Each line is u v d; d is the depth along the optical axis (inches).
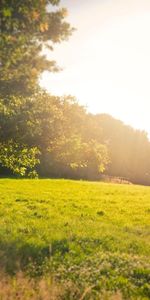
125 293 405.7
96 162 923.4
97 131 961.5
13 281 402.9
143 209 1120.2
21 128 832.9
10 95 685.3
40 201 1192.2
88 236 660.1
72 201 1222.3
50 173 2129.7
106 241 630.5
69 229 746.8
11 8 454.3
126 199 1341.0
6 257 507.8
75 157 913.5
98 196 1398.9
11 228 725.3
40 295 366.9
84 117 949.2
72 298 380.5
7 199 1201.4
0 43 481.7
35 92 767.1
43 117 874.1
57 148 907.4
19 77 612.1
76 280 430.0
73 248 571.2
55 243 597.9
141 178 3661.4
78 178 2285.9
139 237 714.8
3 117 804.0
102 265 472.7
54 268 476.1
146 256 550.3
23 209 1006.4
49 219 870.4
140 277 449.4
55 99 917.2
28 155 906.7
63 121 911.7
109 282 427.8
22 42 510.3
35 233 689.0
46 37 595.5
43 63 604.7
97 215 979.3
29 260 504.4
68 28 601.3
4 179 1935.3
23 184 1733.5
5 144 881.5
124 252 569.3
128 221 916.6
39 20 514.9
